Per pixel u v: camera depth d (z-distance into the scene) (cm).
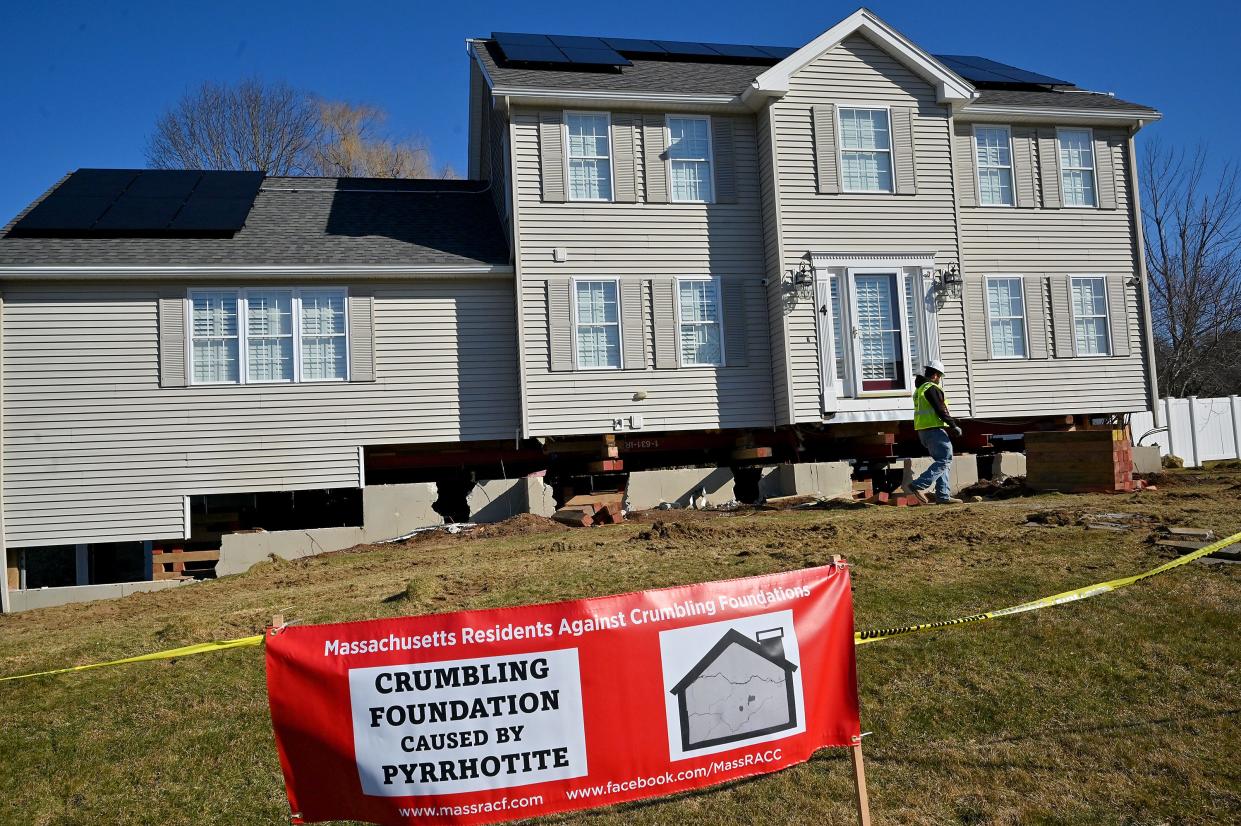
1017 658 673
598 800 409
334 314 1623
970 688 638
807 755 436
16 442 1493
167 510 1534
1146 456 1742
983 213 1845
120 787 580
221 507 1659
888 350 1727
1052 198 1888
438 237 1764
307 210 1838
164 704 684
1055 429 1905
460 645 404
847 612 455
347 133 4138
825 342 1686
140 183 1880
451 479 1758
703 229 1720
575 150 1680
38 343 1509
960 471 1702
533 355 1634
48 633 984
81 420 1513
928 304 1742
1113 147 1941
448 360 1661
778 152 1697
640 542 1135
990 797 518
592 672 412
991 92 1959
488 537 1388
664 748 415
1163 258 3478
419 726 400
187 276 1545
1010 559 899
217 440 1559
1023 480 1538
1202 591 775
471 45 1908
